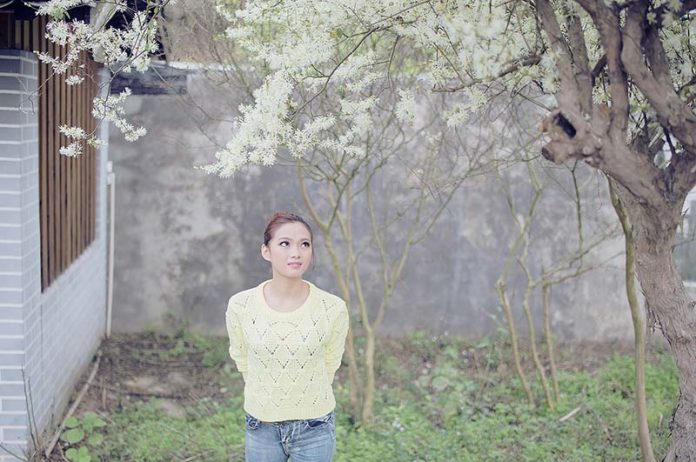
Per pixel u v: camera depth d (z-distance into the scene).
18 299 4.33
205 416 5.74
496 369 6.92
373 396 6.04
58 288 5.31
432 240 7.55
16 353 4.38
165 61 5.13
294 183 7.50
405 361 7.09
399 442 5.16
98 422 5.25
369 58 3.54
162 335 7.59
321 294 3.37
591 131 2.49
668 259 3.00
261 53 3.68
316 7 3.20
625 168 2.62
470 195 7.48
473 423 5.62
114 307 7.61
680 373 3.17
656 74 2.66
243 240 7.58
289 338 3.24
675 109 2.61
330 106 4.63
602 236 6.50
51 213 5.12
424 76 4.56
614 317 7.51
